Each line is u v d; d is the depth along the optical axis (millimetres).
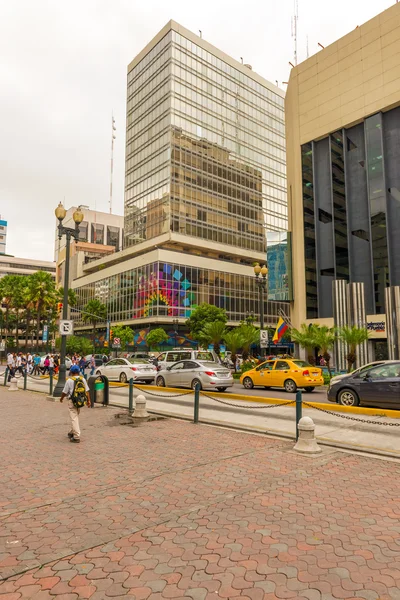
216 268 69062
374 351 34188
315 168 39531
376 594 3123
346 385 12398
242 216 75188
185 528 4344
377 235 34562
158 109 69438
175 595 3119
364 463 6926
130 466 6727
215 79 73875
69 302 74812
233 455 7418
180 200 66188
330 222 38125
